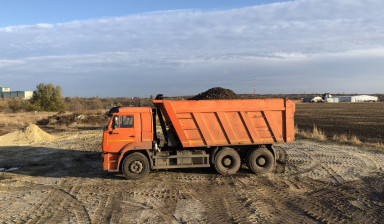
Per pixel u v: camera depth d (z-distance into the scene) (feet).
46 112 152.87
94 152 47.29
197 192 26.27
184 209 22.04
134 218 20.36
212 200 24.08
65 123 97.91
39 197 25.34
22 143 57.82
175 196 25.20
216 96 39.32
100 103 228.84
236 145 33.45
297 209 21.93
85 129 84.02
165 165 31.48
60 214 21.25
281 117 32.76
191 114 31.63
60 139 62.23
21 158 43.24
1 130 80.53
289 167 35.29
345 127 78.84
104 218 20.40
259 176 31.63
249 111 32.24
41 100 164.86
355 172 32.65
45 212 21.70
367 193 25.63
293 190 26.63
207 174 32.78
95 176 32.63
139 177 30.66
